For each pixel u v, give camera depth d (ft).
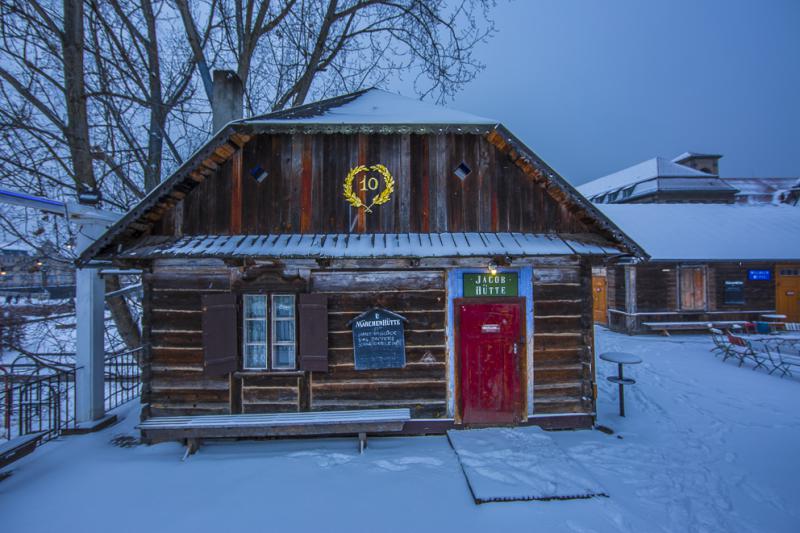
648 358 37.81
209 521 13.38
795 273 52.37
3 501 14.56
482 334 20.61
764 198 115.34
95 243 18.16
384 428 18.60
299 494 14.87
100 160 35.17
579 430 20.61
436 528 12.89
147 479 16.03
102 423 21.42
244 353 20.17
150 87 36.76
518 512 13.66
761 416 22.77
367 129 19.77
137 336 35.17
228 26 38.70
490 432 19.67
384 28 42.52
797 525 13.05
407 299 20.57
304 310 19.98
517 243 19.99
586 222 21.15
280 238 20.07
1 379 33.27
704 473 16.31
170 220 20.59
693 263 51.11
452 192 21.18
